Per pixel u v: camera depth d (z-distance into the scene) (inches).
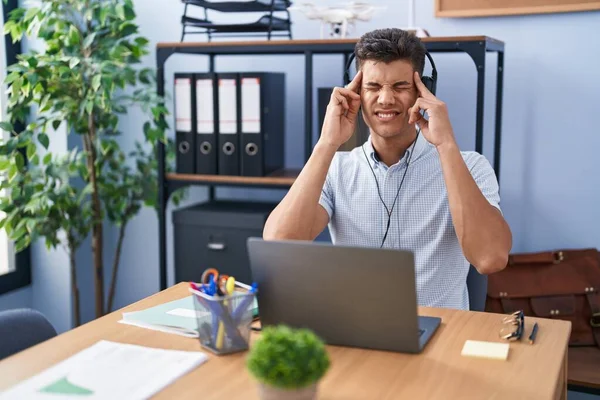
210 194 118.1
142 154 115.3
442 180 73.0
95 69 98.7
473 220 65.1
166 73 119.6
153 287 125.1
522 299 95.6
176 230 104.9
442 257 72.9
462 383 45.1
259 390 40.3
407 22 105.2
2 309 112.9
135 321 56.5
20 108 100.6
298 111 113.0
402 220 73.7
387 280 48.1
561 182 101.2
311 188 69.3
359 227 75.3
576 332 94.7
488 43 89.4
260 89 99.0
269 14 108.2
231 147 101.4
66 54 101.9
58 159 106.7
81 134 107.9
